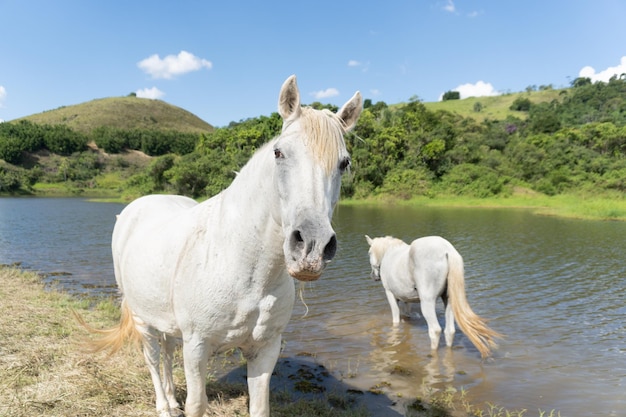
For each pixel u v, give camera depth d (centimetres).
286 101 207
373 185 4109
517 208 3209
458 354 538
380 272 661
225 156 4447
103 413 324
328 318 684
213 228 242
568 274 998
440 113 5862
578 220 2291
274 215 211
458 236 1638
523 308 734
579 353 538
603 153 4800
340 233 1711
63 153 8344
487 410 399
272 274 227
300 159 190
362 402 412
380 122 5209
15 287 777
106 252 1299
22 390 347
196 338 246
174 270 252
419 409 399
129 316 333
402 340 588
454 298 506
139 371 407
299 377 467
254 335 239
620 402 414
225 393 389
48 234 1736
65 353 433
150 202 354
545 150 4634
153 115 13038
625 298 796
